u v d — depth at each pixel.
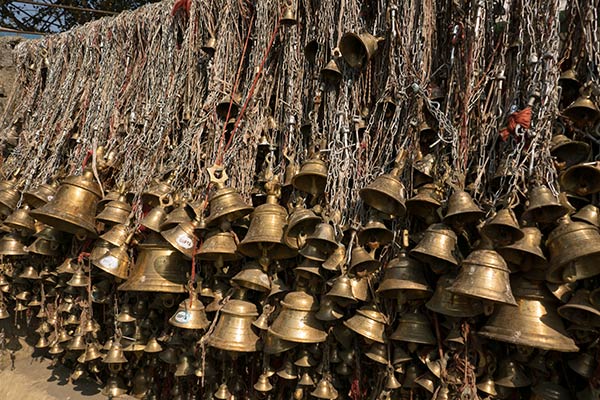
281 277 2.38
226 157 2.57
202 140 2.79
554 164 1.86
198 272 2.42
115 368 2.71
